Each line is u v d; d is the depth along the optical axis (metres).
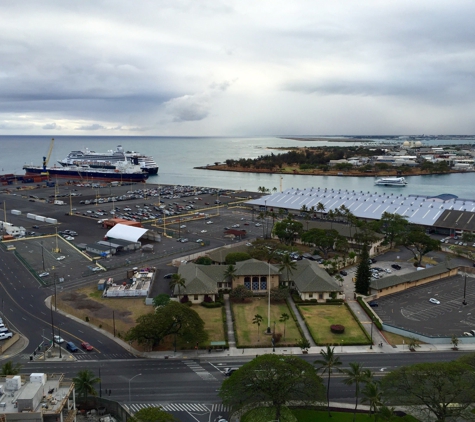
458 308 151.38
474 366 94.44
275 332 132.50
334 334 131.38
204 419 91.50
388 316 144.88
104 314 144.50
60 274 186.00
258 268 166.38
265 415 89.25
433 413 88.75
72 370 110.94
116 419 91.12
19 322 139.50
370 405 89.69
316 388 88.38
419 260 199.62
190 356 119.12
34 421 71.81
